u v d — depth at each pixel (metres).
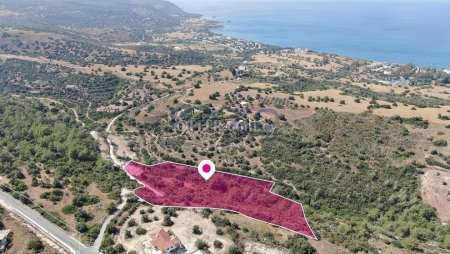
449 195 143.88
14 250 109.56
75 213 125.62
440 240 123.69
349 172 161.38
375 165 163.00
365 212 144.12
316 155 172.88
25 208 128.12
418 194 146.88
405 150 167.50
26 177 146.62
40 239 114.12
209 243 110.62
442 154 162.38
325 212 141.12
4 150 167.62
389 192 150.88
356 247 109.75
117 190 140.88
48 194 135.62
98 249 111.19
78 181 146.25
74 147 168.25
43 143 173.62
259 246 108.38
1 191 137.38
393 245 116.75
